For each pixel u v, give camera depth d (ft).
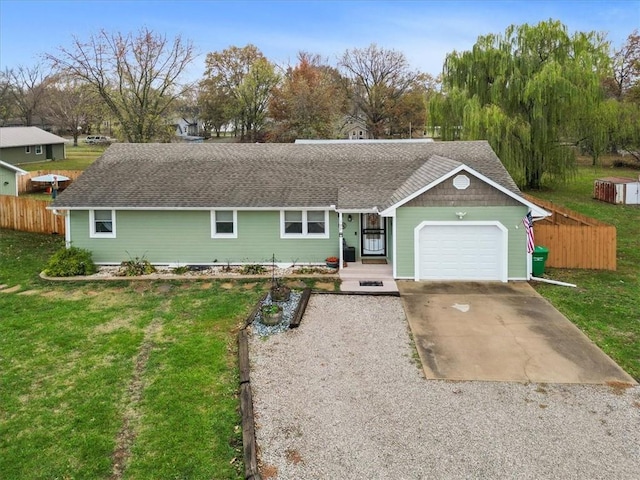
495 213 53.78
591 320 42.96
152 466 24.30
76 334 40.47
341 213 58.08
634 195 97.45
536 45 106.73
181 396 30.58
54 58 232.53
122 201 59.52
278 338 39.40
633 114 145.38
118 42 195.52
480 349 37.37
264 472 23.77
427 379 32.76
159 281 55.06
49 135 171.63
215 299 48.98
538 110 100.37
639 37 184.03
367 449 25.40
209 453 25.23
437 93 112.78
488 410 28.96
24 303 48.08
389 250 62.08
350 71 220.84
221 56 219.82
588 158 174.50
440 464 24.22
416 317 44.01
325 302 48.01
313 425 27.48
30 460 24.82
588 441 25.95
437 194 53.78
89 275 57.16
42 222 79.10
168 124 161.68
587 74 101.09
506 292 50.72
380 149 70.69
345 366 34.60
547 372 33.63
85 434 26.86
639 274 57.06
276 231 60.39
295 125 188.14
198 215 60.18
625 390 31.22
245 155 69.56
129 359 35.86
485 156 67.21
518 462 24.31
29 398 30.60
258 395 30.60
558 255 59.93
